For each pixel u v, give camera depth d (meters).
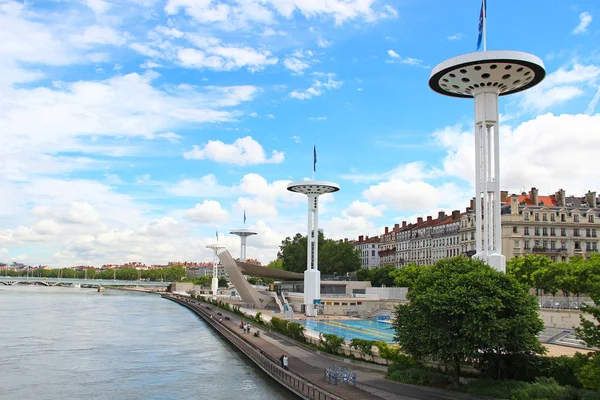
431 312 36.50
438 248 144.38
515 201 106.50
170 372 53.41
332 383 40.69
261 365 52.75
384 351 46.28
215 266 190.62
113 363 58.28
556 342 54.53
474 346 35.38
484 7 56.62
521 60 54.03
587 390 32.94
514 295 37.09
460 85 59.91
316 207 108.56
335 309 109.69
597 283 32.91
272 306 124.00
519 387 34.75
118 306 150.12
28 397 43.47
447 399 35.16
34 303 152.88
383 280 137.25
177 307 151.62
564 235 106.94
